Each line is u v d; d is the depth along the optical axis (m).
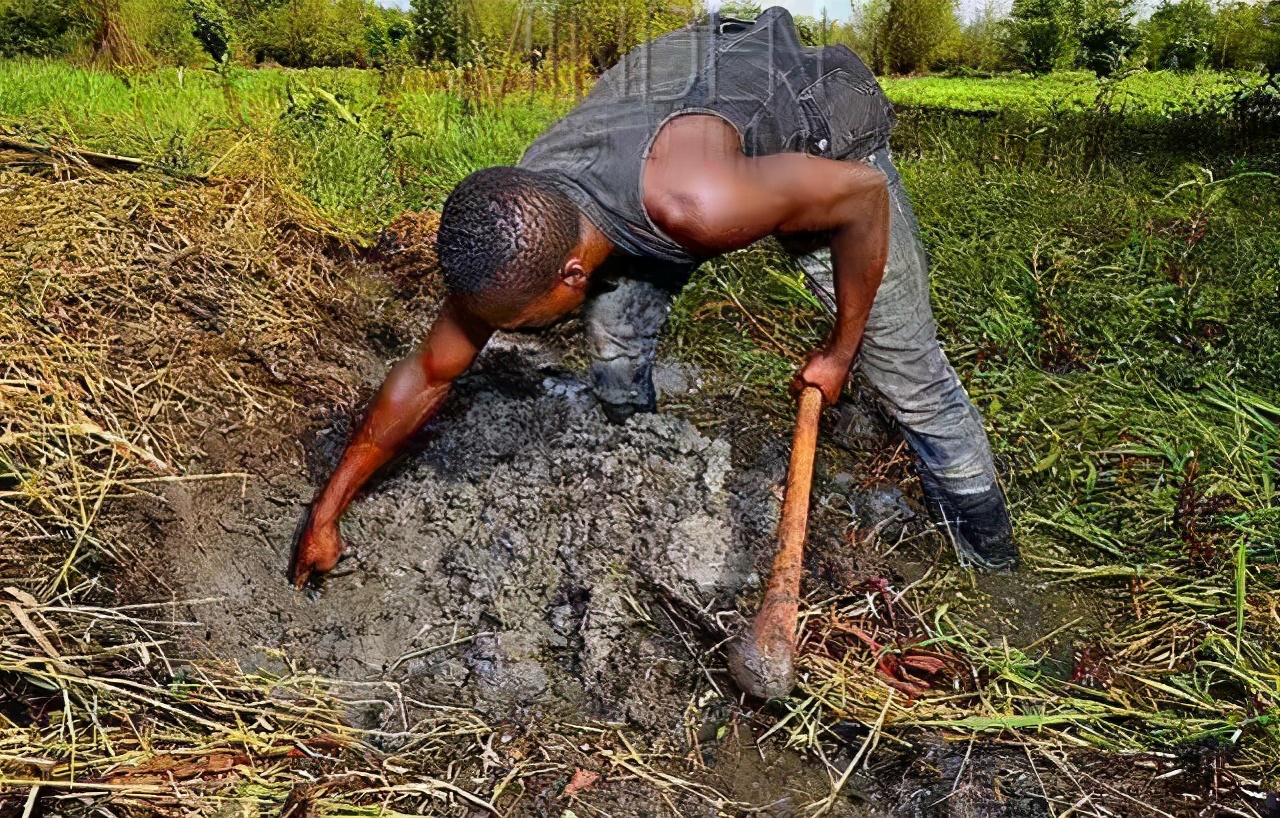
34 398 3.09
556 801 2.46
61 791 2.28
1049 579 3.36
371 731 2.62
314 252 4.42
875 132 2.91
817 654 2.91
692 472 3.15
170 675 2.63
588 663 2.83
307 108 6.03
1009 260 4.80
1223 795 2.57
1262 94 7.54
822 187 2.39
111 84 7.09
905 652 2.98
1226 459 3.65
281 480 3.18
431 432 3.15
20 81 6.49
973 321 4.45
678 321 4.11
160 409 3.27
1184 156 6.80
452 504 3.04
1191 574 3.30
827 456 3.61
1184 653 3.01
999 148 6.46
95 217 3.92
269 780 2.42
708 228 2.35
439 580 2.94
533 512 3.03
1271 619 3.09
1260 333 4.25
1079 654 3.07
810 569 3.18
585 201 2.43
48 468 2.96
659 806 2.48
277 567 2.95
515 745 2.62
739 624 2.87
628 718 2.74
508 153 5.06
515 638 2.86
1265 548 3.33
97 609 2.65
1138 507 3.54
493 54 5.07
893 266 3.01
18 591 2.63
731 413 3.77
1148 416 3.88
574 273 2.42
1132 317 4.45
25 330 3.28
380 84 6.96
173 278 3.83
